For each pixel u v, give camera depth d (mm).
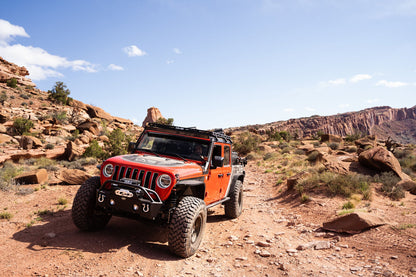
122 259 4336
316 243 5766
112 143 18922
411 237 5734
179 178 4957
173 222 4648
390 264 4645
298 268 4547
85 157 20281
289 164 20031
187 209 4738
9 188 9484
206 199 6281
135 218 5059
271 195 12312
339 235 6398
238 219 8133
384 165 12172
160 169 4930
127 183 4773
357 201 9172
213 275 4129
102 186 5004
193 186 5605
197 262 4633
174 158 6117
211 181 6340
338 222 6723
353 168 13070
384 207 8750
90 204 5242
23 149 23594
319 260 4969
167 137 6531
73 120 50375
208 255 5051
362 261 4887
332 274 4301
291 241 6160
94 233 5469
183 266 4352
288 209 9531
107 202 4879
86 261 4137
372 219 6535
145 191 4633
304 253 5328
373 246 5543
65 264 3967
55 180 12203
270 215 8859
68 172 11664
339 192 10094
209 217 8227
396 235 5914
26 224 5844
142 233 5832
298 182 11469
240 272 4363
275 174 17016
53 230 5547
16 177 11055
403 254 5012
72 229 5664
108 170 5184
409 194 10492
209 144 6305
